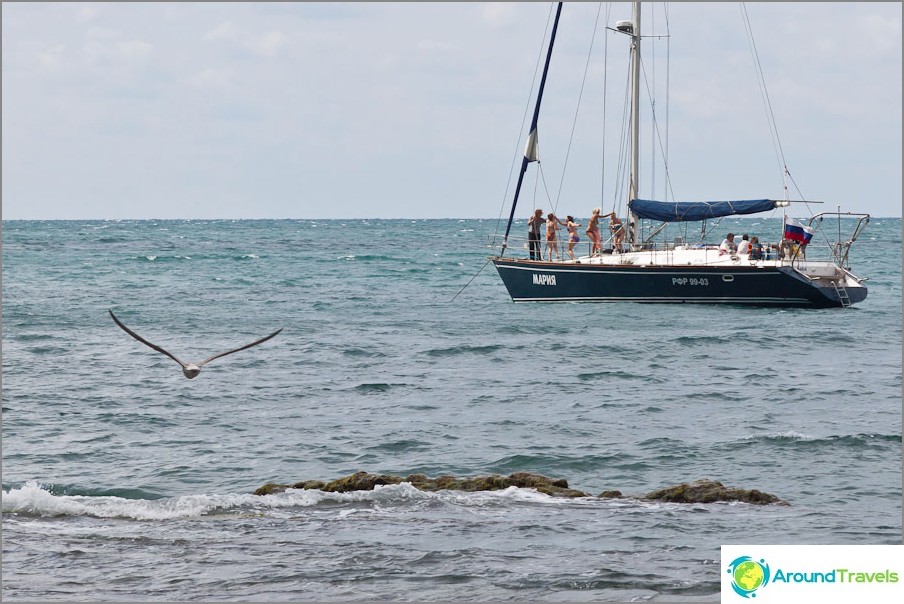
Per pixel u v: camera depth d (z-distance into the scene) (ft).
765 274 502.79
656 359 385.91
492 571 162.61
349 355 400.06
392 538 178.60
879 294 640.99
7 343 424.87
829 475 225.56
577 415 289.53
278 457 245.24
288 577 160.35
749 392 322.96
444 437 264.11
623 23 552.82
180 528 184.65
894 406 299.99
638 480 225.56
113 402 307.78
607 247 556.10
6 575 160.76
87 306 580.71
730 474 227.61
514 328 472.44
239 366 375.25
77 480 224.53
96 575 161.38
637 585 156.46
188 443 258.78
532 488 208.03
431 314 538.88
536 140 547.49
